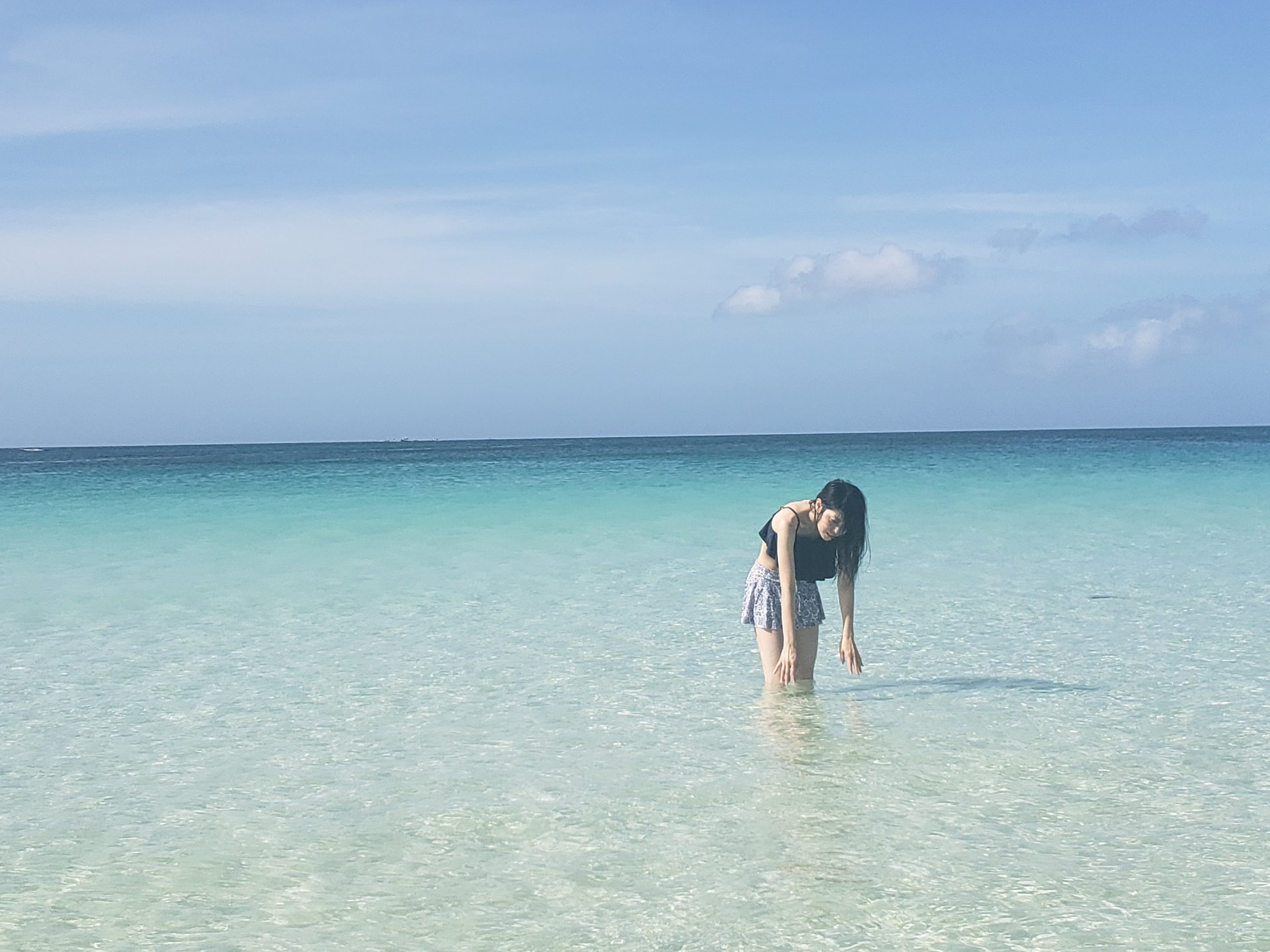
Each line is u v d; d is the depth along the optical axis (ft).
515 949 12.15
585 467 130.72
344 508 70.64
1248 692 22.85
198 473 122.01
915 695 22.95
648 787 17.35
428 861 14.57
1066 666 25.46
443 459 183.11
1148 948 11.89
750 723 21.01
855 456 161.58
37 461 196.75
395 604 35.01
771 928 12.51
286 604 35.24
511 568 43.06
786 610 22.66
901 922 12.57
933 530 53.83
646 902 13.23
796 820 15.72
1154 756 18.54
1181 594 34.83
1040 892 13.28
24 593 37.58
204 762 19.13
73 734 20.89
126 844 15.35
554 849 14.89
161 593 37.50
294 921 12.91
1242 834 15.02
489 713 22.12
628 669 25.89
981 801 16.42
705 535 54.39
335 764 18.88
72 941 12.42
